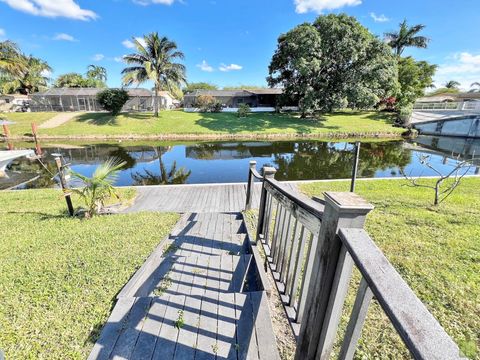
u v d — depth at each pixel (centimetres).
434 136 1856
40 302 183
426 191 496
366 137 1730
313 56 1739
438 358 46
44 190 556
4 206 448
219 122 1869
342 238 84
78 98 2675
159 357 143
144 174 814
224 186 558
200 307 179
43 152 1157
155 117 1925
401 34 2403
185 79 1983
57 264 233
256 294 191
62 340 152
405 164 930
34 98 2617
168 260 250
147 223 342
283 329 166
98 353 144
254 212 391
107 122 1755
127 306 177
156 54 1831
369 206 84
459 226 310
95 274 217
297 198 144
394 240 275
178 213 393
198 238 300
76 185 647
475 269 222
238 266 240
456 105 2145
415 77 2153
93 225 338
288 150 1228
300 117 2128
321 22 1797
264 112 2497
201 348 148
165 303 181
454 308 178
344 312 175
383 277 65
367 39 1766
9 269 226
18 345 148
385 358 142
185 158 1051
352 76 1845
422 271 219
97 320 167
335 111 2516
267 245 239
